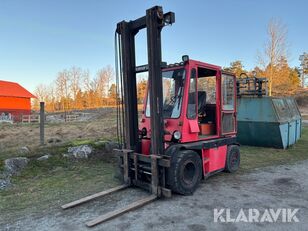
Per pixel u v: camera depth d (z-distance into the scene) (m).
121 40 4.98
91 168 6.55
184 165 4.63
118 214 3.83
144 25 4.73
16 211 4.07
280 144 9.14
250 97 9.55
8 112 34.84
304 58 53.44
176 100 5.02
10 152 7.46
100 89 57.66
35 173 6.08
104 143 7.93
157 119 4.52
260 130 9.22
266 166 6.90
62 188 5.12
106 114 28.33
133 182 5.04
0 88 35.31
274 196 4.61
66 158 6.95
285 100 10.18
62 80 58.69
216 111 5.84
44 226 3.57
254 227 3.47
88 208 4.15
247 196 4.62
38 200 4.52
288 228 3.44
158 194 4.48
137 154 4.89
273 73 26.89
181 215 3.85
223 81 5.94
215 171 5.70
